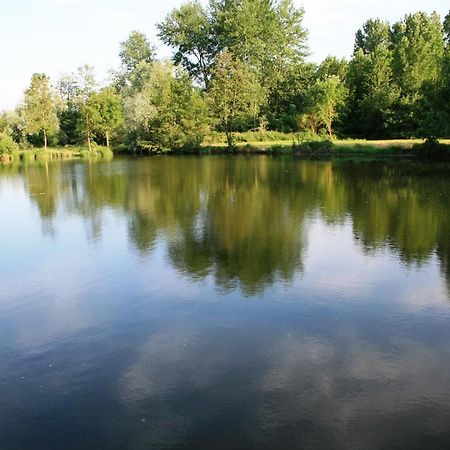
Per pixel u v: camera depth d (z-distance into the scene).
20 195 25.08
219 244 14.07
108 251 13.66
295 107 67.25
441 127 39.41
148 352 7.78
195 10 71.25
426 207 18.97
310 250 13.27
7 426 5.98
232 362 7.39
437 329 8.45
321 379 6.87
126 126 60.78
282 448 5.46
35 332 8.63
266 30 68.19
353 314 9.10
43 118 62.34
